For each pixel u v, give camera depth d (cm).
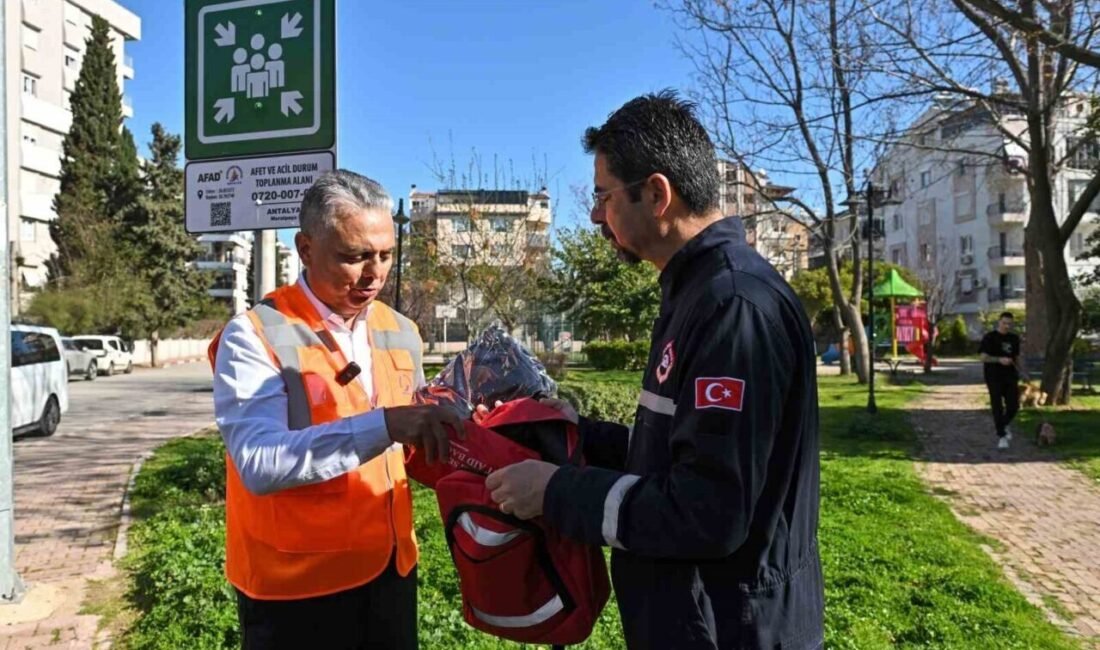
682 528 148
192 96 445
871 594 466
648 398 171
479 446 187
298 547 207
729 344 152
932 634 408
